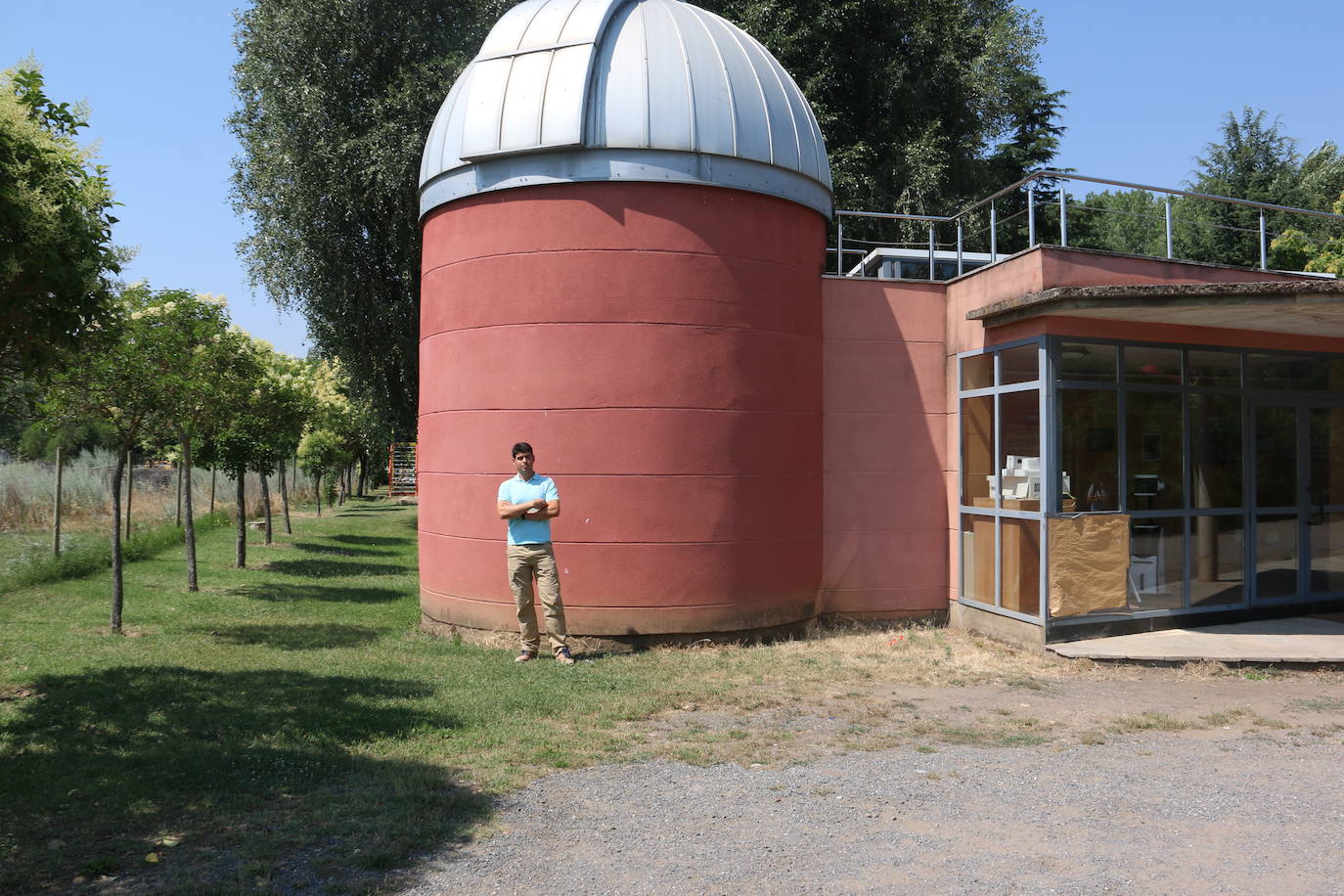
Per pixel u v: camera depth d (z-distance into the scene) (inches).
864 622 388.5
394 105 690.2
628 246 334.0
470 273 352.5
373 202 738.2
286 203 738.2
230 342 443.2
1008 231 1062.4
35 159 186.9
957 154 892.0
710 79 346.9
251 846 152.3
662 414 334.3
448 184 359.3
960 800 179.8
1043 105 1376.7
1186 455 354.6
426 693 261.9
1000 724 238.7
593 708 249.1
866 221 791.7
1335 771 197.5
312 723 225.5
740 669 302.4
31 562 485.7
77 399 358.3
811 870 147.1
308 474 1344.7
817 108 758.5
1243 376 366.9
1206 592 358.3
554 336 335.9
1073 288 309.6
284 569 578.9
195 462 572.4
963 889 139.6
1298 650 313.0
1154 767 201.0
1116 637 336.5
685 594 336.5
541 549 315.9
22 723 219.8
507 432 342.3
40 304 197.6
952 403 394.6
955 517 390.6
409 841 155.9
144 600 424.5
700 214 339.6
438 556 366.0
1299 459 380.5
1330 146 1379.2
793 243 364.8
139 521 744.3
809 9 779.4
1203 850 153.9
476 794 181.6
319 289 773.9
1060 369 331.6
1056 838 159.8
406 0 737.6
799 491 364.5
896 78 818.2
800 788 187.2
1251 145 1406.3
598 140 333.1
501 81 348.2
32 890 134.7
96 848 149.9
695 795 182.9
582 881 142.5
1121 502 342.0
